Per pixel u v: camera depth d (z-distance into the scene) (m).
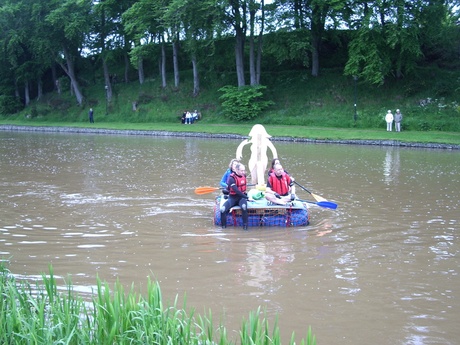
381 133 33.28
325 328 6.30
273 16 42.00
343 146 29.78
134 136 39.03
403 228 10.90
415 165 20.91
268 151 26.58
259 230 10.78
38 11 50.59
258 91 44.00
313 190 15.24
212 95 48.09
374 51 37.09
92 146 29.80
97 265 8.50
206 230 10.77
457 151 27.02
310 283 7.73
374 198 14.05
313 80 44.34
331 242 9.88
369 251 9.30
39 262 8.63
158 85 51.69
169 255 9.05
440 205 13.13
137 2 45.66
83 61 58.72
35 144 31.38
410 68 39.09
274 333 4.83
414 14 37.31
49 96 58.66
